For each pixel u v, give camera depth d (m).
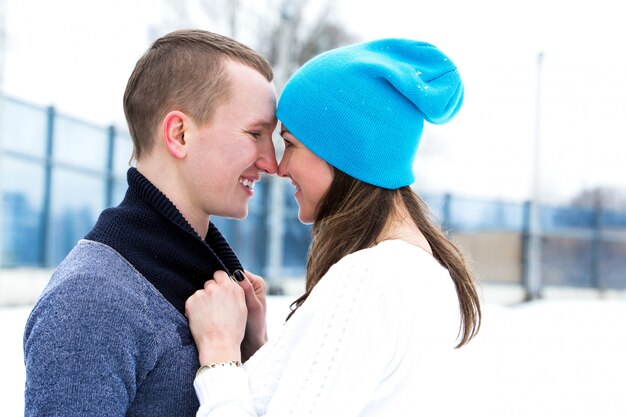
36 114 11.91
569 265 21.58
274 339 1.64
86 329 1.41
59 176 12.30
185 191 1.72
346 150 1.69
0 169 10.78
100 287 1.46
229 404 1.49
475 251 19.31
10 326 7.68
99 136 13.15
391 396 1.50
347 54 1.74
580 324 10.77
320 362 1.45
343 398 1.43
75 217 12.67
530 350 7.67
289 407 1.42
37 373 1.39
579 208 21.78
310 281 1.77
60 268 1.55
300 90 1.73
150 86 1.69
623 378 6.41
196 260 1.65
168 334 1.55
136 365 1.49
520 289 18.64
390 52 1.80
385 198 1.71
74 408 1.37
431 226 1.78
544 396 5.40
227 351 1.59
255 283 1.96
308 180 1.76
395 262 1.54
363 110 1.68
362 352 1.45
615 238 22.08
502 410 4.87
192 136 1.68
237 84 1.69
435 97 1.71
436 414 1.54
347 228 1.68
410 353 1.49
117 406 1.42
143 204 1.63
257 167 1.78
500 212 19.47
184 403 1.56
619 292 21.62
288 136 1.79
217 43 1.72
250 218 16.00
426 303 1.53
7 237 11.43
